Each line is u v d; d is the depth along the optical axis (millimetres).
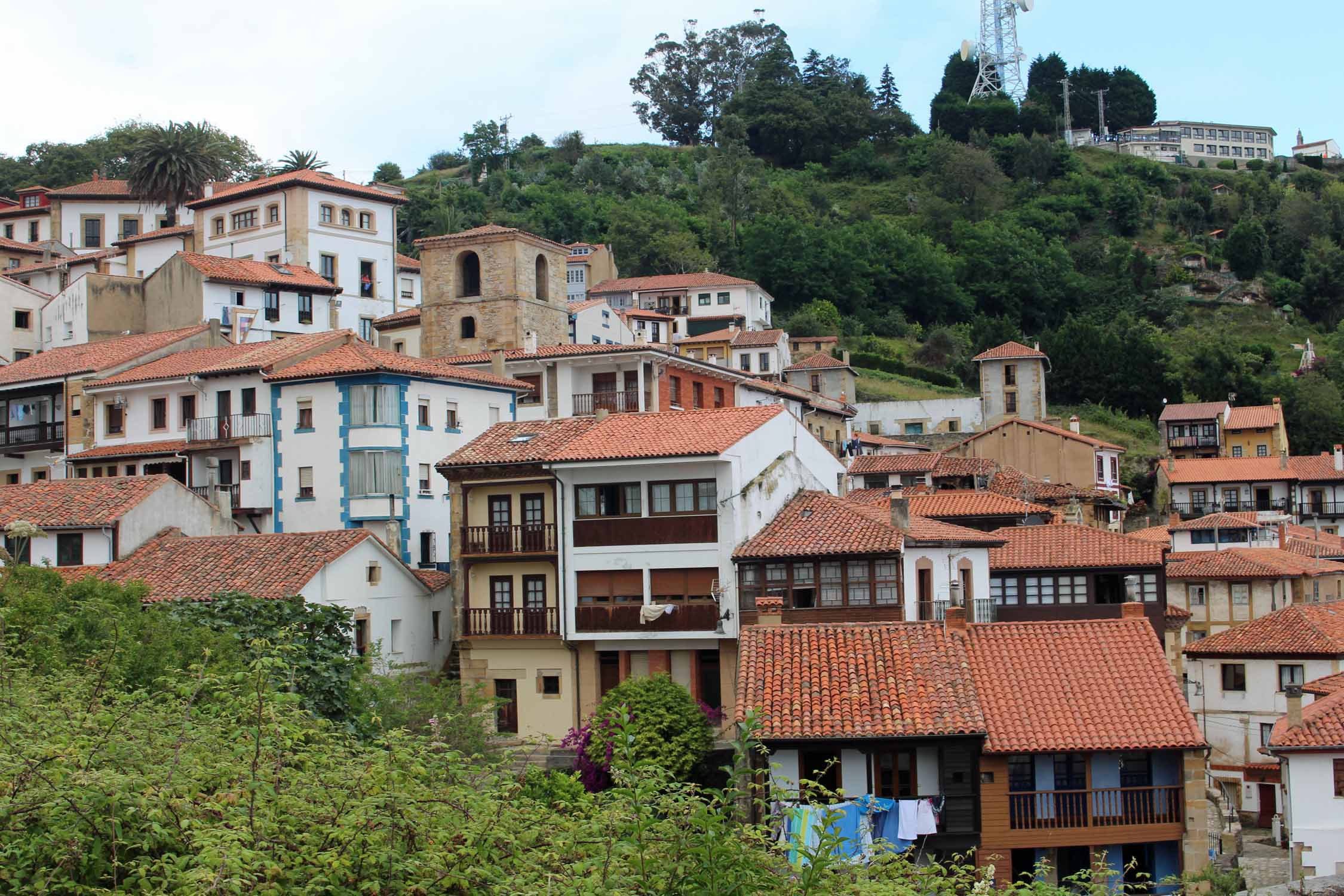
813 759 32781
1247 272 175000
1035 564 52219
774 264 149250
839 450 92312
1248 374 130625
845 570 45312
